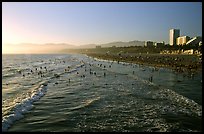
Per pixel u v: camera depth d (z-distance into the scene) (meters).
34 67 97.94
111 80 51.91
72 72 72.06
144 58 126.00
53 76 62.12
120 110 26.30
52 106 28.55
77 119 23.16
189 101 29.41
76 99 32.62
